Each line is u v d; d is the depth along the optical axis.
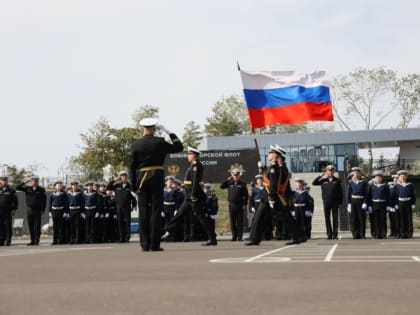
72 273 7.64
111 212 24.06
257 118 18.45
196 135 73.81
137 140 12.00
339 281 6.27
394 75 69.75
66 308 4.98
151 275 7.21
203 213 14.84
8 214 22.20
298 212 22.34
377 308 4.71
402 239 19.45
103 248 14.70
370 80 69.88
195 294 5.60
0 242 22.11
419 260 8.62
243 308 4.82
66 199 23.17
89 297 5.55
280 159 14.21
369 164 52.34
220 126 82.00
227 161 28.72
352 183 21.47
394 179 22.16
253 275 6.95
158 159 11.98
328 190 21.20
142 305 5.07
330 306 4.84
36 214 22.80
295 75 18.58
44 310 4.90
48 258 10.47
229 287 6.00
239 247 13.58
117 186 22.84
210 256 10.20
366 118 70.50
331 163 49.38
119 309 4.90
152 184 11.95
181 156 28.77
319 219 34.09
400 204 21.61
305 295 5.40
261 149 60.28
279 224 21.58
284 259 9.17
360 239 20.09
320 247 13.01
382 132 61.16
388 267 7.61
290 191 14.31
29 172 52.28
